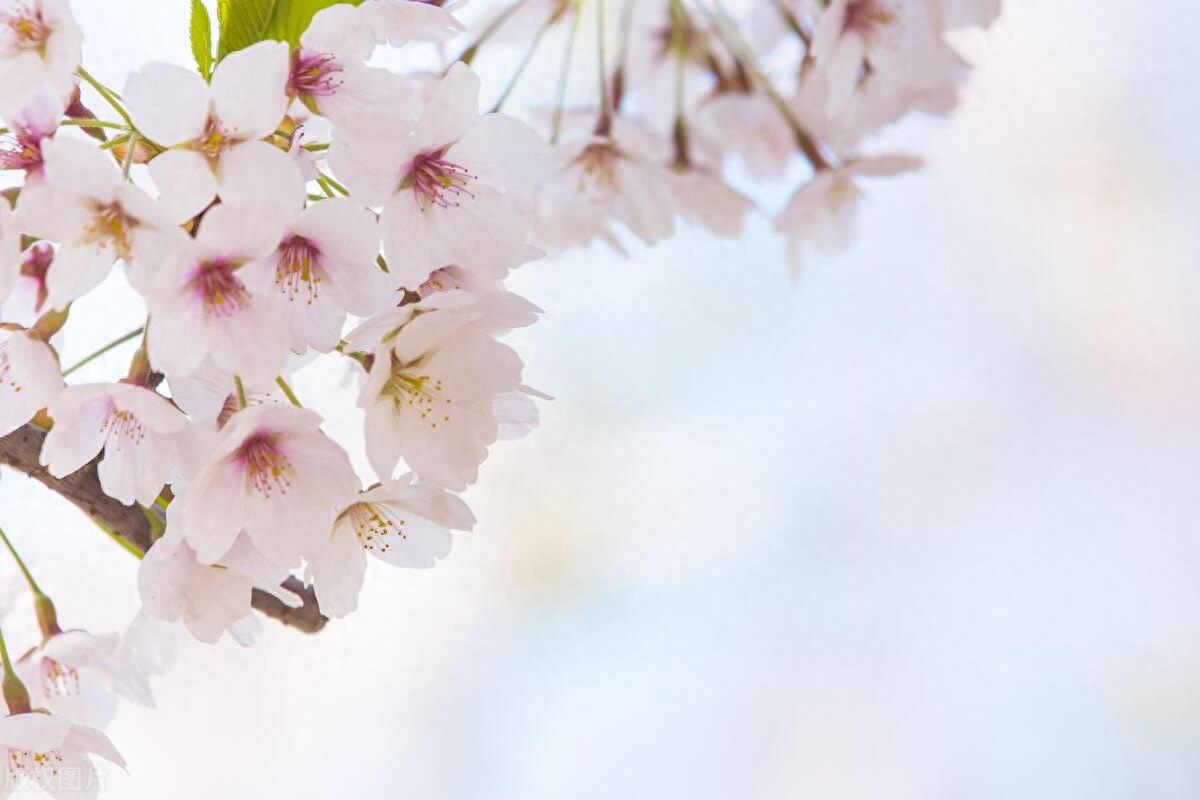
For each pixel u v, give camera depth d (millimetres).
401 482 893
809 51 1029
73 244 861
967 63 1062
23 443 899
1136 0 1985
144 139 882
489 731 1835
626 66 1073
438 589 1857
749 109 1070
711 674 1936
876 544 2035
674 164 1066
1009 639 2033
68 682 929
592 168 1047
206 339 869
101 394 874
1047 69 1968
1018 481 2061
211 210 859
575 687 1890
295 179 871
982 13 1048
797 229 1081
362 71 888
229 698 1735
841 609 2002
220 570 892
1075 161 1971
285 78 870
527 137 903
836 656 1989
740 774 1919
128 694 932
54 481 903
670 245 1872
